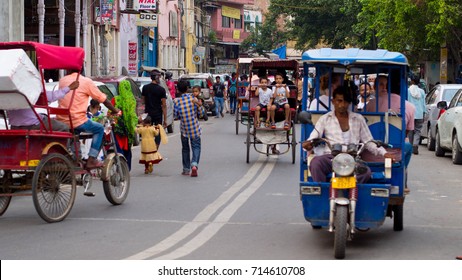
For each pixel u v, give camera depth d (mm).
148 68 50781
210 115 44562
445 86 24078
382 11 43625
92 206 13203
